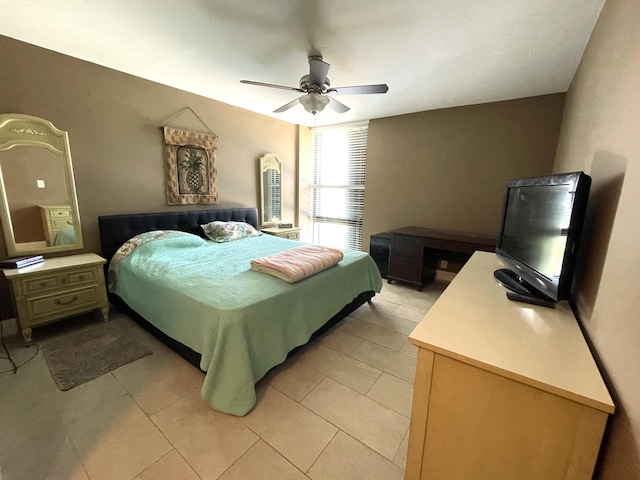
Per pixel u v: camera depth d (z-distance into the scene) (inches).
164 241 109.4
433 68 95.4
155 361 77.6
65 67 94.4
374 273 116.5
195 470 48.5
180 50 88.3
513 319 43.1
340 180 189.6
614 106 42.1
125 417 59.1
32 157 91.0
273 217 181.0
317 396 66.8
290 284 78.0
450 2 61.9
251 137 161.2
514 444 32.7
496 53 84.0
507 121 127.0
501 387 32.5
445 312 45.4
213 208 147.6
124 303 101.7
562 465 30.3
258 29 74.8
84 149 101.7
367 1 62.4
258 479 47.4
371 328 100.7
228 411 59.1
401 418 61.0
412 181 156.6
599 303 36.4
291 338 74.2
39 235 94.3
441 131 144.2
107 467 48.6
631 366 25.7
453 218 146.3
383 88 86.4
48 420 57.9
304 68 99.3
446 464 37.7
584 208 39.4
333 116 165.6
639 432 23.0
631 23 37.8
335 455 52.1
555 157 116.1
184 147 130.0
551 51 81.1
